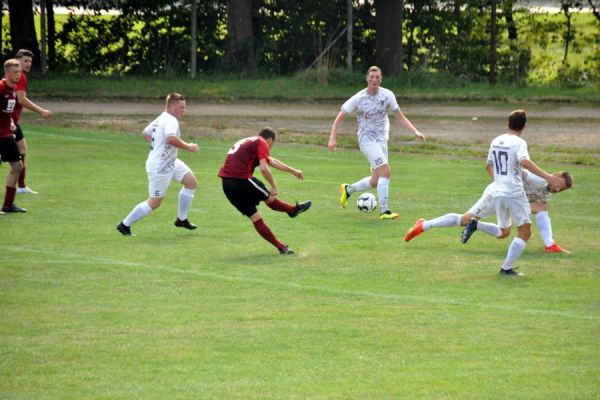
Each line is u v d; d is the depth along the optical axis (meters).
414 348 18.78
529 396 16.22
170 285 23.59
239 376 17.16
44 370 17.45
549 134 54.31
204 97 69.31
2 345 18.86
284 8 80.88
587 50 80.12
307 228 30.75
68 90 70.69
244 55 79.12
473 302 22.20
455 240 29.11
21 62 34.03
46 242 28.23
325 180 40.41
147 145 49.97
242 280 24.14
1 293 22.70
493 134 55.00
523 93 71.88
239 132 55.19
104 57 80.12
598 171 43.12
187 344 18.95
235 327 20.11
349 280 24.22
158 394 16.22
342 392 16.34
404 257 26.81
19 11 77.50
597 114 62.56
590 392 16.42
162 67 80.06
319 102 68.88
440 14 80.38
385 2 77.69
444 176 41.75
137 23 79.81
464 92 72.00
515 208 24.86
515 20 79.50
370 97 32.56
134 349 18.64
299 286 23.58
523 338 19.47
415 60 81.56
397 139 53.34
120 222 30.55
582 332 19.92
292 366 17.70
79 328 20.00
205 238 29.14
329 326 20.22
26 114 60.97
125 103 66.94
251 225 31.16
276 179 40.56
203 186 38.34
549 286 23.70
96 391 16.38
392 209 34.16
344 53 80.44
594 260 26.59
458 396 16.19
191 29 79.62
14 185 32.41
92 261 25.98
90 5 79.12
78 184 38.28
